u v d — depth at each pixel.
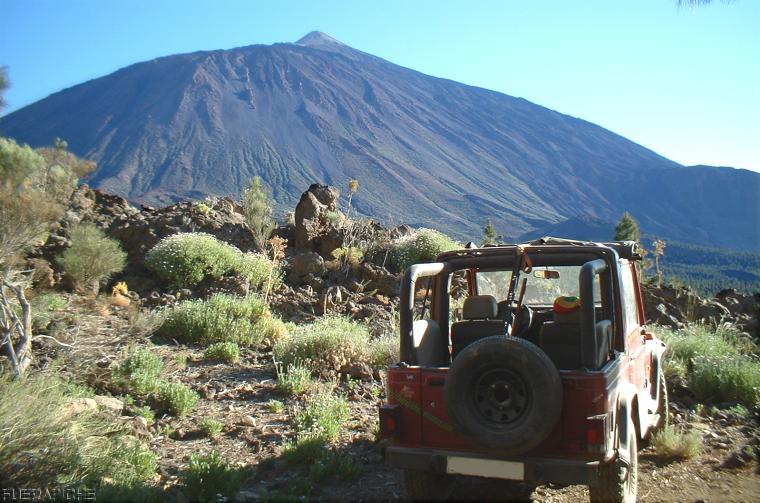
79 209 18.36
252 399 8.28
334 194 19.17
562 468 4.49
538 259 5.64
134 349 9.16
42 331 9.77
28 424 5.11
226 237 17.84
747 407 8.29
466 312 5.92
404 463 4.87
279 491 5.34
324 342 9.95
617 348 5.29
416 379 4.96
